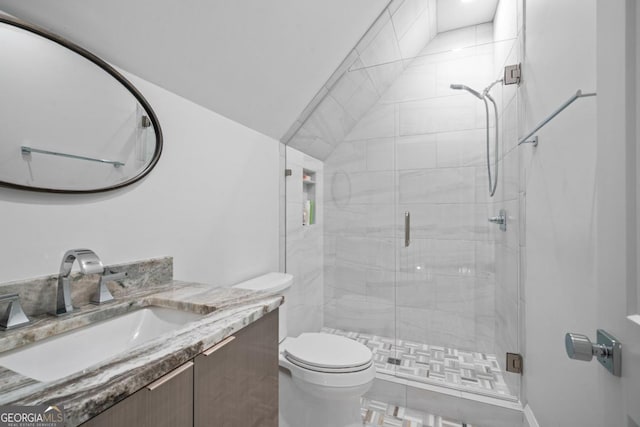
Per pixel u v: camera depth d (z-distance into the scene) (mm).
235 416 799
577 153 901
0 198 743
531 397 1392
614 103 475
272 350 982
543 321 1207
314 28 1542
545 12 1187
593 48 800
